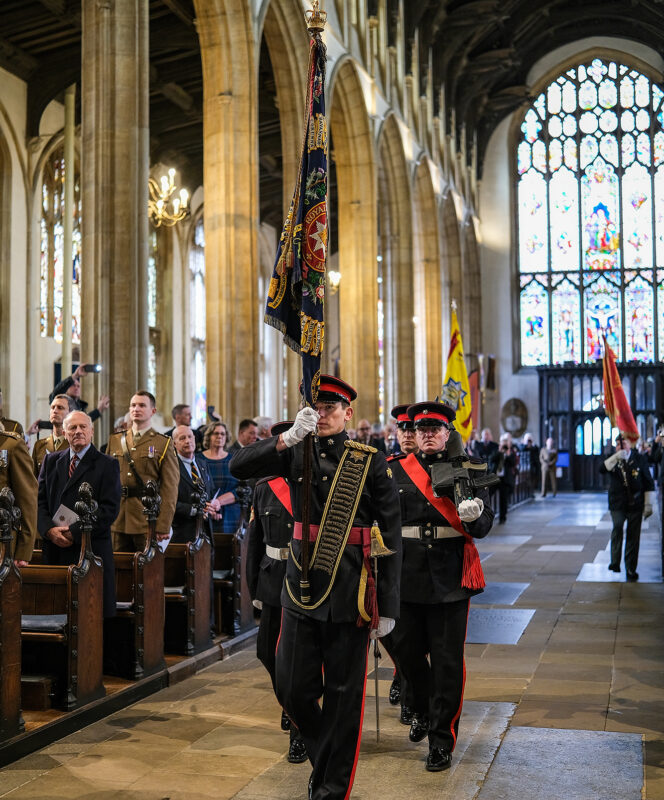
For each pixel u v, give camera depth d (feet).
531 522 69.62
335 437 15.33
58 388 32.55
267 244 119.96
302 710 14.58
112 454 25.35
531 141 125.29
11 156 70.08
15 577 17.80
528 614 32.55
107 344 40.52
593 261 122.31
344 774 14.23
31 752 17.92
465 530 17.29
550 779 16.43
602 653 26.45
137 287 41.01
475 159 123.34
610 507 41.04
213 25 52.26
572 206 123.54
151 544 22.93
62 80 70.28
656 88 121.39
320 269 15.33
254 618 30.25
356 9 79.00
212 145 52.65
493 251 125.18
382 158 88.53
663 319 119.65
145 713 20.62
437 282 102.37
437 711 17.10
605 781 16.30
